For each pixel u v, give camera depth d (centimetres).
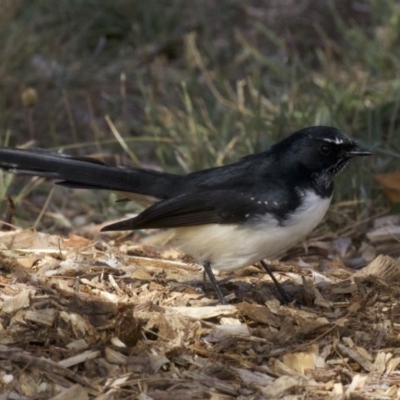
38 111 1766
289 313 955
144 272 1040
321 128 985
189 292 1011
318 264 1182
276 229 960
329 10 2084
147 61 1955
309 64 1808
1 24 1809
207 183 980
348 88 1709
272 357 884
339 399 817
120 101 1811
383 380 860
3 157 1001
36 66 1869
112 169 1015
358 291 1038
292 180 968
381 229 1273
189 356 869
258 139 1459
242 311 945
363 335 930
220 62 1952
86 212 1477
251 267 1117
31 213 1462
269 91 1733
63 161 1007
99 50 1941
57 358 839
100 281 1005
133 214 1418
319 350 900
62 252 1083
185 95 1600
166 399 805
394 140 1496
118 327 864
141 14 2061
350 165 1381
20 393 798
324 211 989
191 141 1502
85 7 2036
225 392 823
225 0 2116
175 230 1004
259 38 2022
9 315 884
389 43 1877
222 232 966
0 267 989
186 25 2052
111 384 816
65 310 890
